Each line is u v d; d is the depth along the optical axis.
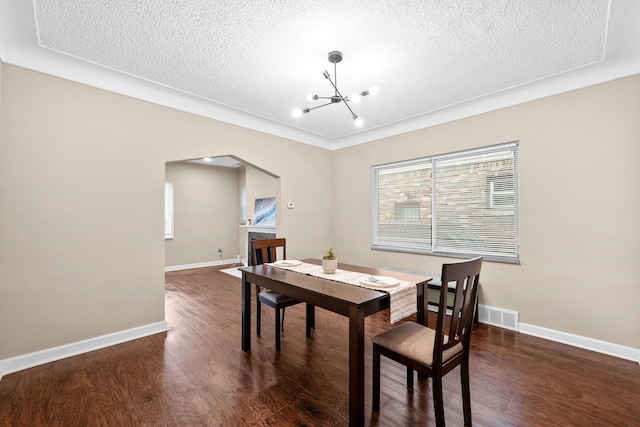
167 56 2.30
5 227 2.12
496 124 3.06
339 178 4.76
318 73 2.56
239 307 3.64
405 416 1.68
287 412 1.71
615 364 2.25
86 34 2.01
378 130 4.16
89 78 2.49
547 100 2.74
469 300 1.64
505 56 2.29
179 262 6.25
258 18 1.85
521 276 2.90
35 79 2.24
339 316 3.32
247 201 6.61
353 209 4.54
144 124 2.81
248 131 3.70
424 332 1.80
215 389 1.92
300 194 4.37
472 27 1.94
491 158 3.16
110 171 2.60
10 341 2.13
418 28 1.95
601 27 1.93
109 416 1.66
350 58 2.32
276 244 3.16
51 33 1.99
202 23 1.90
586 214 2.54
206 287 4.66
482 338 2.73
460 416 1.67
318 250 4.62
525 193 2.87
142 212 2.78
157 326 2.83
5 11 1.76
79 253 2.43
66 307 2.37
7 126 2.13
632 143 2.33
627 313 2.35
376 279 2.06
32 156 2.23
